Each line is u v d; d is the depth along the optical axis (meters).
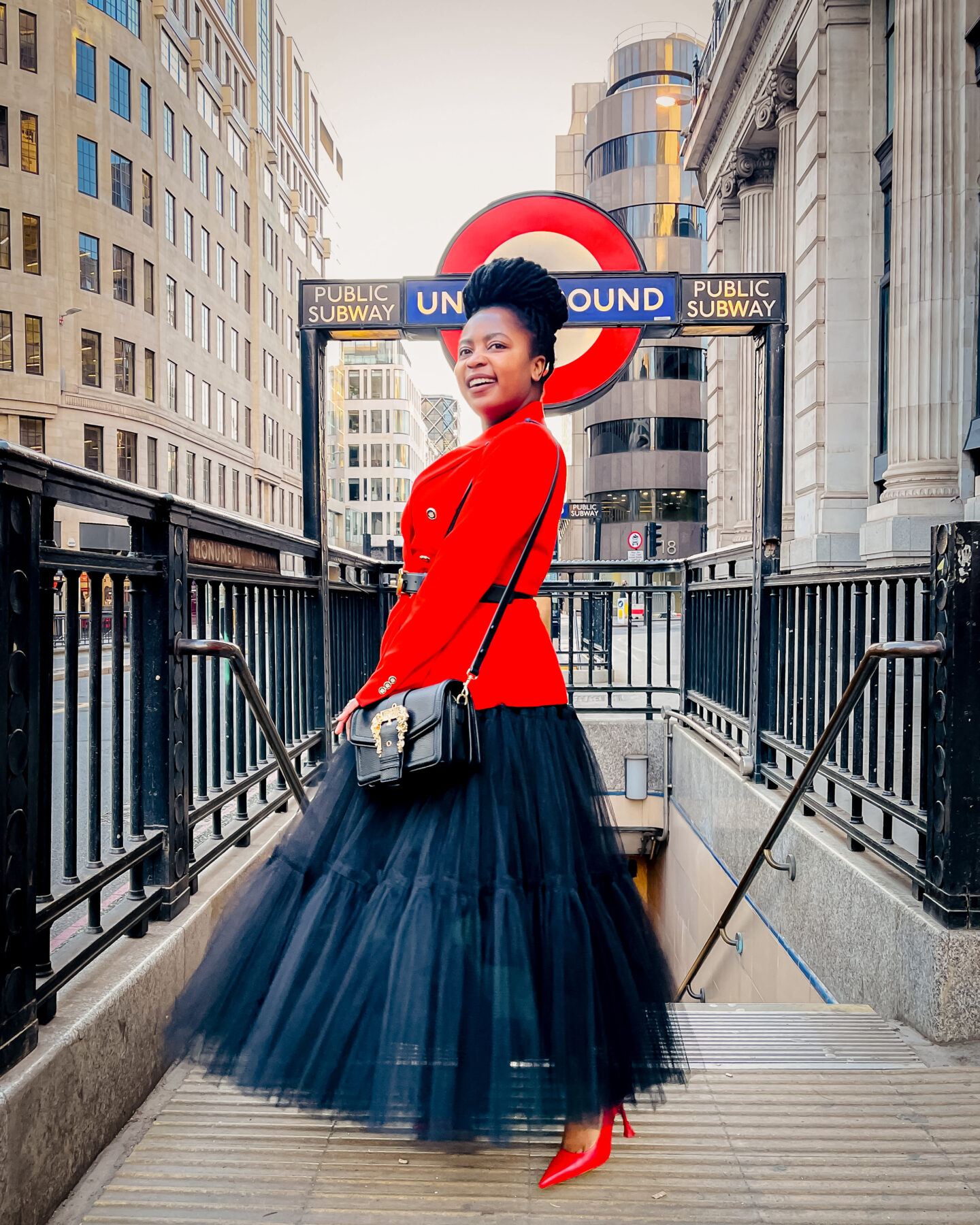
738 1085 1.96
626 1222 1.45
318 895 1.47
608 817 1.61
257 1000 1.46
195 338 42.09
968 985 2.19
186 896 2.23
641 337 4.45
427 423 151.12
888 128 9.77
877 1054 2.16
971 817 2.19
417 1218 1.45
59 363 32.75
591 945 1.38
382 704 1.46
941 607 2.22
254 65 50.16
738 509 15.82
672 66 41.78
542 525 1.53
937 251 8.08
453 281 4.27
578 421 56.91
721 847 4.58
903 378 8.35
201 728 2.53
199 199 42.44
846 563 9.95
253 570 3.05
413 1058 1.30
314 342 4.30
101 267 34.53
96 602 1.84
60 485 1.62
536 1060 1.32
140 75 36.34
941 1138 1.74
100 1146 1.63
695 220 41.62
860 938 2.68
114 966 1.85
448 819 1.43
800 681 3.62
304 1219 1.44
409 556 1.65
